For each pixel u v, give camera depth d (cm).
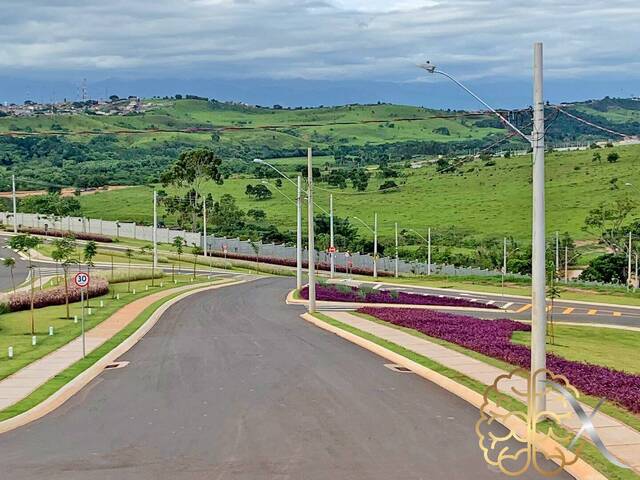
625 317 5000
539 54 1561
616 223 9681
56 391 2025
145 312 4203
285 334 3316
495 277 7862
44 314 4125
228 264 9031
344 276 8612
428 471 1307
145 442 1521
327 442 1498
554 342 3303
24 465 1381
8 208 12181
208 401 1898
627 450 1402
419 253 10119
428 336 3053
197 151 11506
